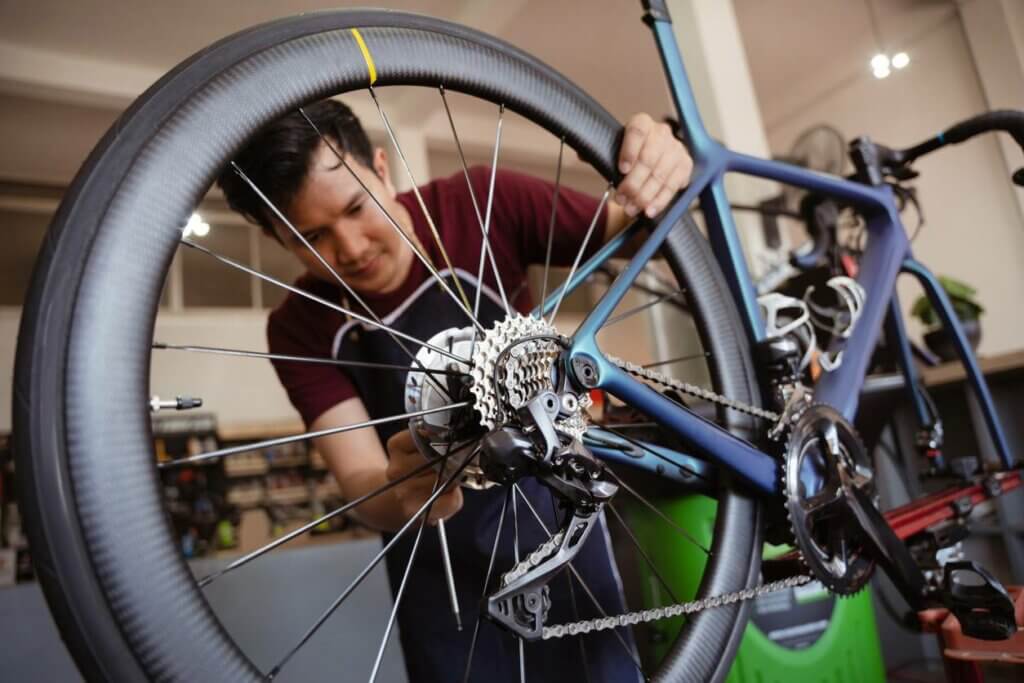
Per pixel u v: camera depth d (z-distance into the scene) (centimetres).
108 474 37
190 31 314
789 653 115
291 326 86
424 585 77
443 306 78
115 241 39
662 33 76
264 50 47
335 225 70
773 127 453
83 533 36
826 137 172
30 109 356
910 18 366
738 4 348
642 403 60
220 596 138
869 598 128
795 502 64
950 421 203
